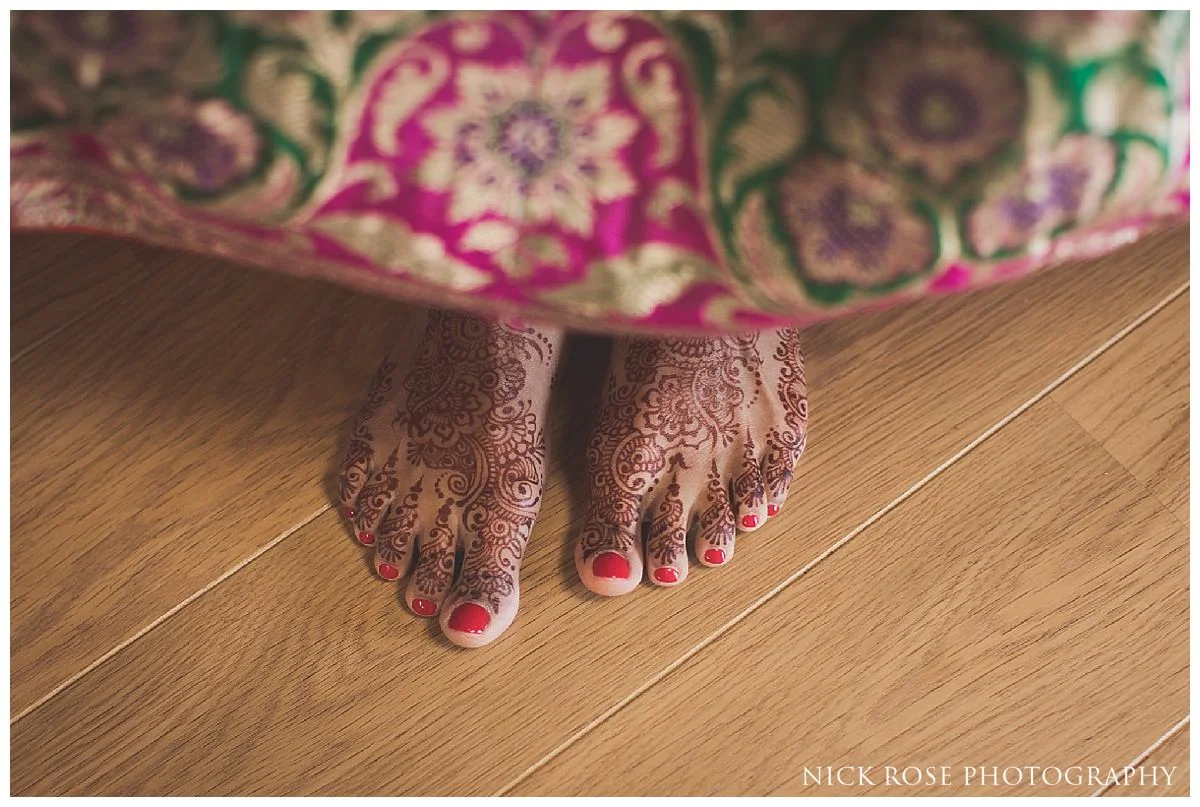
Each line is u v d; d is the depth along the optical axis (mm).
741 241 493
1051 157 464
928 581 698
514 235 507
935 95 455
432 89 483
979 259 484
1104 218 480
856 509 712
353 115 483
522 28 478
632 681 683
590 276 511
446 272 515
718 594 697
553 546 707
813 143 474
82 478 720
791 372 713
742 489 696
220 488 718
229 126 483
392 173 493
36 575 703
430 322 713
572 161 493
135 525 712
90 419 731
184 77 478
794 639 689
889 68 454
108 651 690
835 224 483
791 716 677
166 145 488
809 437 726
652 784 667
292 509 714
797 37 465
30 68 483
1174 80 460
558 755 672
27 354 746
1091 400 729
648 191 494
